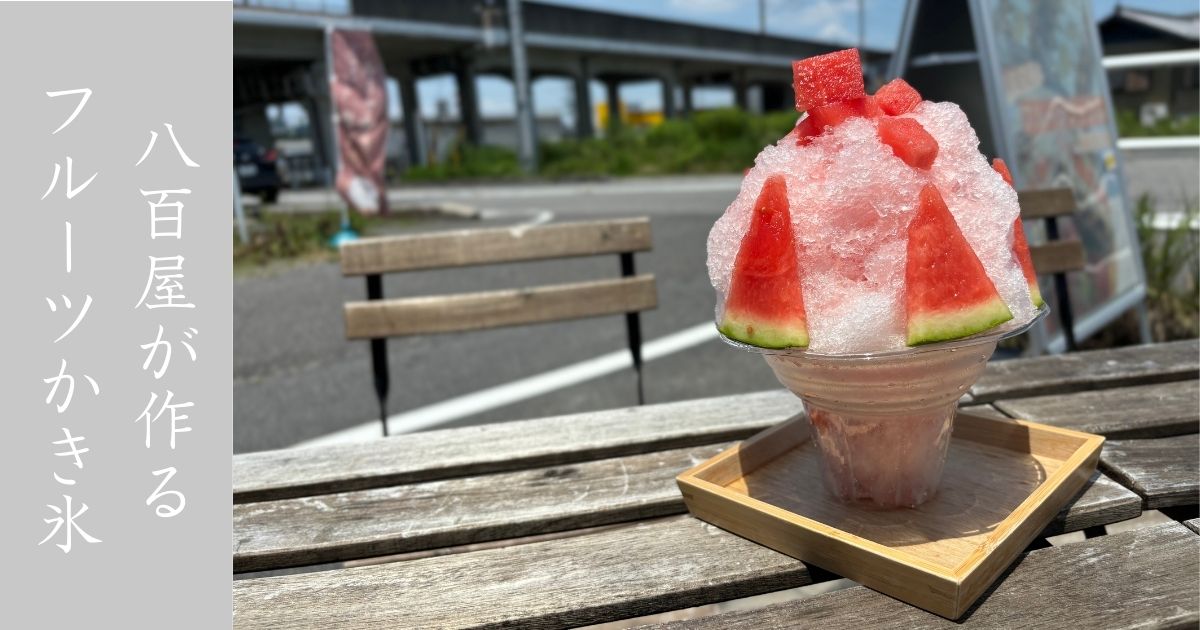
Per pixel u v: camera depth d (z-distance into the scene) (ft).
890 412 1.24
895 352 1.11
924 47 4.74
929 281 1.10
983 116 5.01
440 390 5.30
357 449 1.86
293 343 6.54
